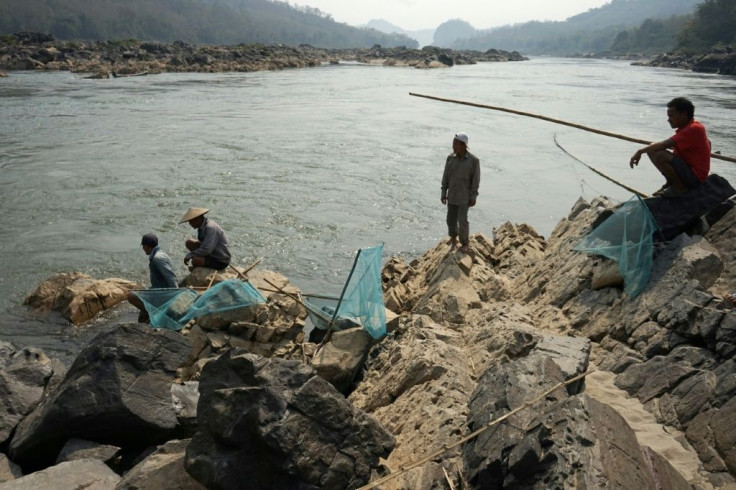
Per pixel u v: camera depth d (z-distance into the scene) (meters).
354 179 20.38
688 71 102.81
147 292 8.70
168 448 5.08
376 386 7.14
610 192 19.28
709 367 5.59
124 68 71.44
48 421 5.44
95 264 12.59
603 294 7.62
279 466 4.26
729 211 7.59
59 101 39.59
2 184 18.48
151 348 5.92
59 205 16.58
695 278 6.77
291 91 52.75
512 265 11.05
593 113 37.97
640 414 5.46
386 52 145.62
